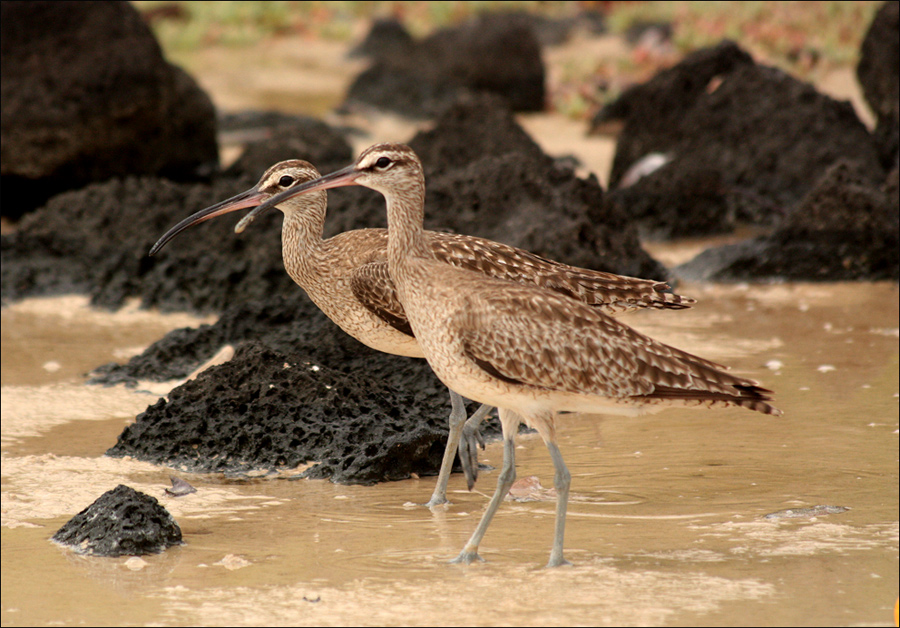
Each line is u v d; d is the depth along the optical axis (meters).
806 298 17.27
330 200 17.38
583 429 11.82
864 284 18.22
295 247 11.41
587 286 10.09
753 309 16.59
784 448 10.95
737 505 9.43
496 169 17.38
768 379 13.15
